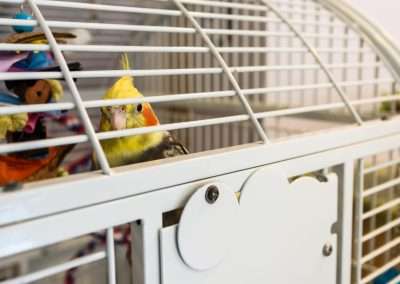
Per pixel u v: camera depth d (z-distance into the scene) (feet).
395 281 2.88
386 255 3.21
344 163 2.20
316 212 2.11
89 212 1.32
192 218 1.57
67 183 1.28
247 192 1.76
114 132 1.49
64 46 1.56
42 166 2.06
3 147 1.26
